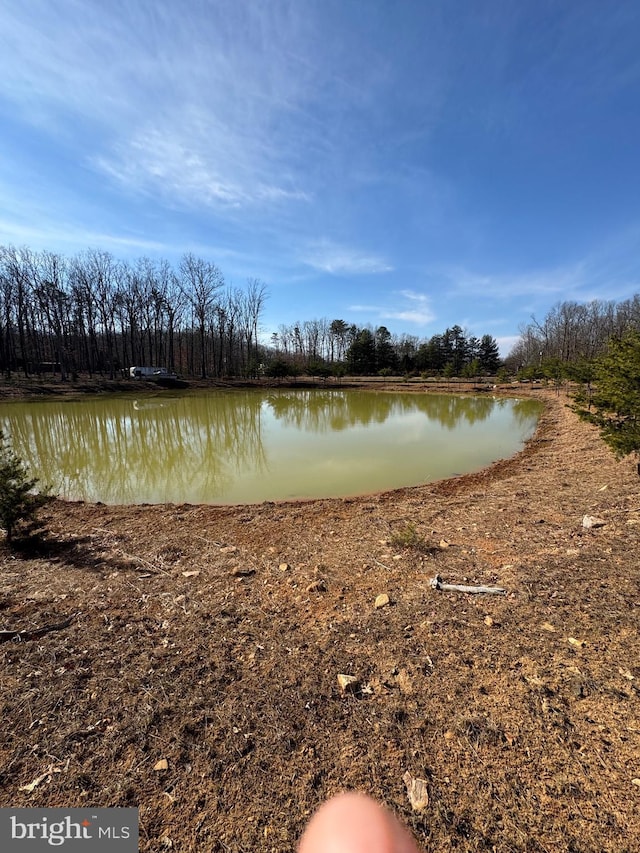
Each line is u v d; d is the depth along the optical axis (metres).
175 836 1.62
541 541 4.34
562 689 2.26
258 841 1.58
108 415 20.27
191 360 45.12
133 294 42.44
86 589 3.68
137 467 10.52
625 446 5.56
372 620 3.06
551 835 1.55
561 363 24.42
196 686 2.42
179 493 8.18
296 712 2.21
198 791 1.79
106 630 3.01
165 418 19.39
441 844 1.55
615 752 1.87
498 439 13.26
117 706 2.27
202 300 42.53
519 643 2.67
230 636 2.93
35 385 30.47
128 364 44.38
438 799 1.71
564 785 1.74
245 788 1.80
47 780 1.86
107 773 1.88
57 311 38.59
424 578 3.70
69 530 5.63
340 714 2.19
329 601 3.39
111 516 6.37
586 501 5.59
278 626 3.04
